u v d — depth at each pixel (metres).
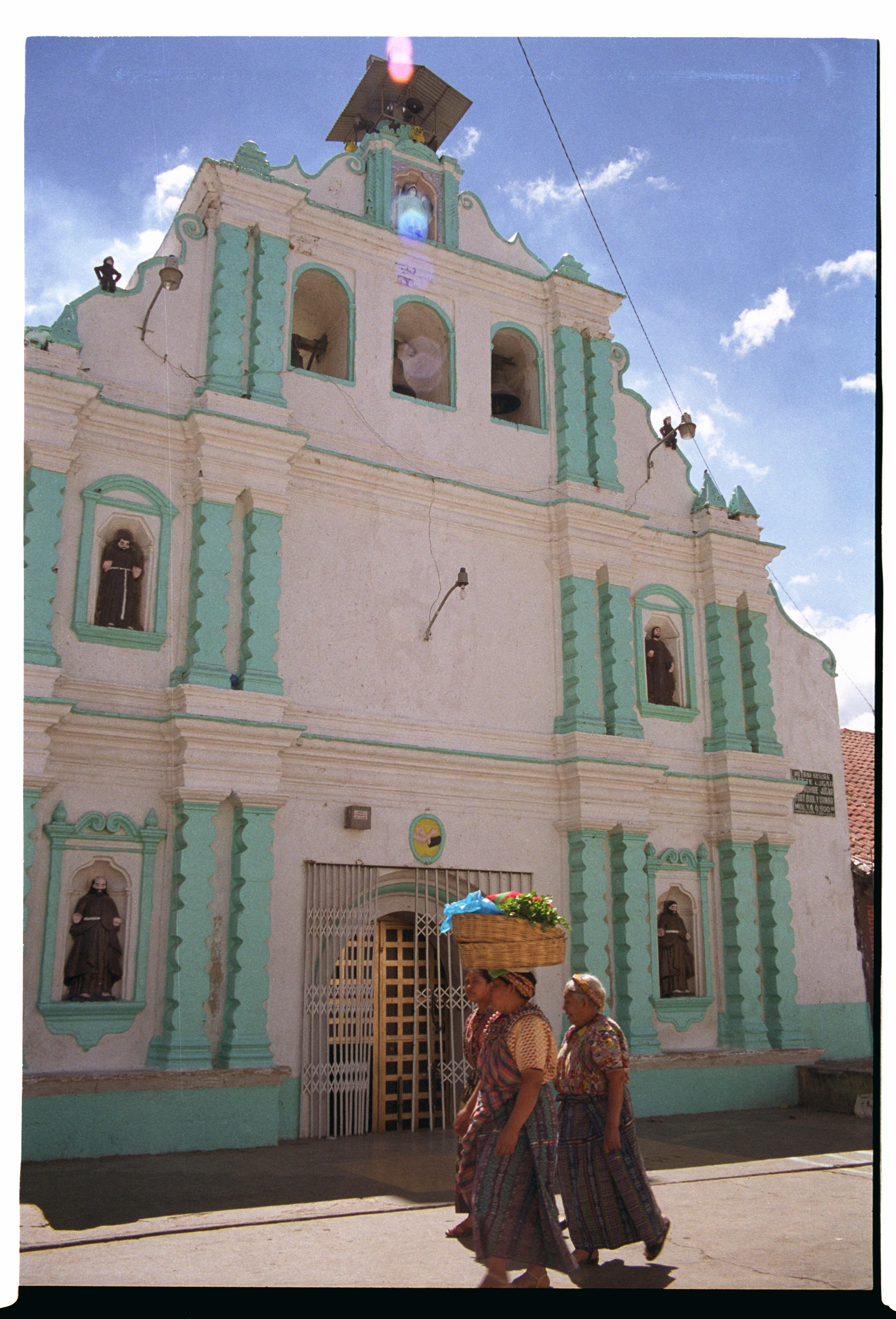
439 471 13.65
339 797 11.95
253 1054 10.38
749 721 15.62
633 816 13.80
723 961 14.62
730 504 16.36
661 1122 12.45
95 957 10.20
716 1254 6.36
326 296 13.95
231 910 10.83
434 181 14.81
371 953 11.95
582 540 14.36
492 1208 5.33
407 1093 11.93
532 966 5.70
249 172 12.68
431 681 12.97
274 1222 7.05
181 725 10.69
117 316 11.75
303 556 12.34
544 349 15.26
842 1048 15.30
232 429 11.71
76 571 10.98
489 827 13.02
